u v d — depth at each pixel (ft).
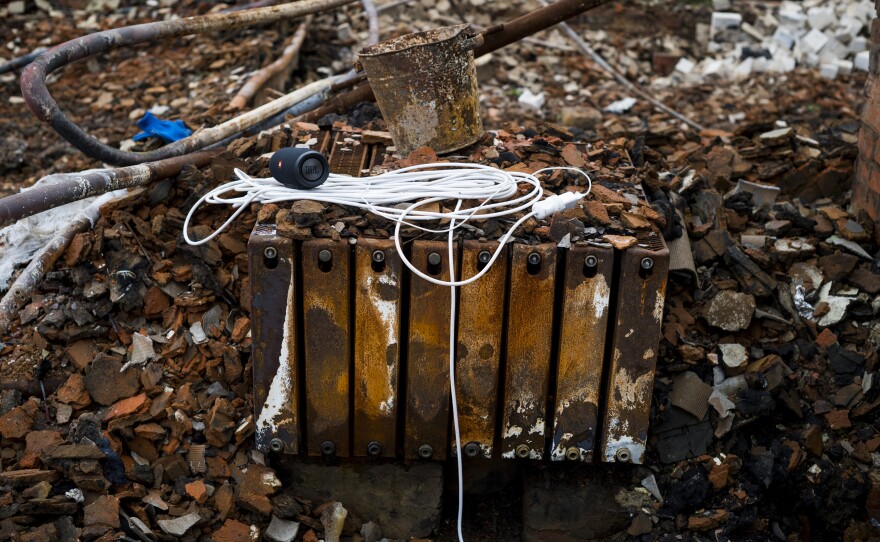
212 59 13.00
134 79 12.85
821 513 8.40
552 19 9.63
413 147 8.84
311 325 7.90
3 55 13.38
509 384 8.03
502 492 8.83
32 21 14.23
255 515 8.19
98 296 8.57
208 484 8.19
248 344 8.59
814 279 9.23
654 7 15.26
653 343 7.87
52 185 8.23
